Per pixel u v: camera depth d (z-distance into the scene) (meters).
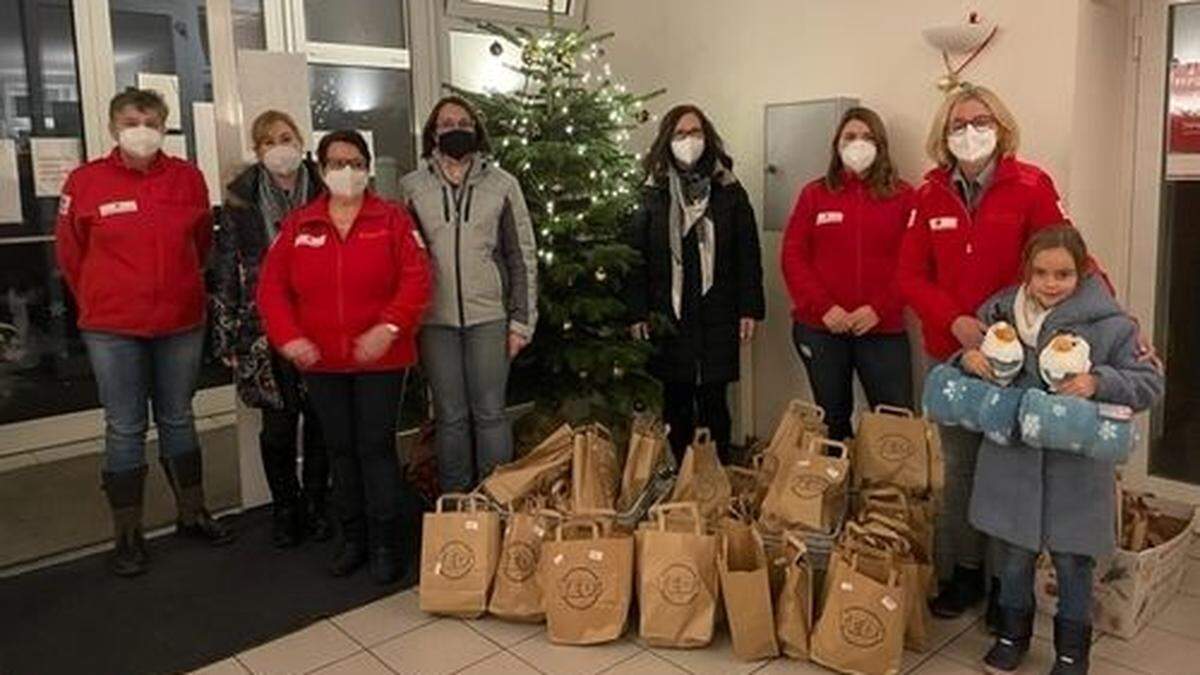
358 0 4.52
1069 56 3.13
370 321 2.96
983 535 2.78
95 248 3.12
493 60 4.74
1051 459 2.32
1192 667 2.49
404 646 2.70
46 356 4.64
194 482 3.49
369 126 4.61
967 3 3.38
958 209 2.69
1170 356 3.36
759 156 4.16
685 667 2.55
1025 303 2.39
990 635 2.72
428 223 3.11
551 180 3.63
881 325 3.32
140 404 3.25
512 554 2.80
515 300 3.25
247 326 3.29
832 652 2.46
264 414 3.36
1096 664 2.52
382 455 3.04
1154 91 3.27
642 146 4.57
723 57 4.23
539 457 3.11
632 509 2.92
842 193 3.35
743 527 2.68
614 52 4.71
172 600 3.03
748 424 4.28
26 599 3.05
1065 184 3.18
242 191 3.28
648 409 3.73
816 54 3.88
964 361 2.44
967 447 2.77
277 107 3.68
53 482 4.21
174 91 4.60
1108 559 2.53
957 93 2.90
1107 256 3.39
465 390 3.24
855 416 3.79
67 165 4.50
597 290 3.71
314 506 3.51
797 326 3.51
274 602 2.99
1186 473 3.35
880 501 2.79
